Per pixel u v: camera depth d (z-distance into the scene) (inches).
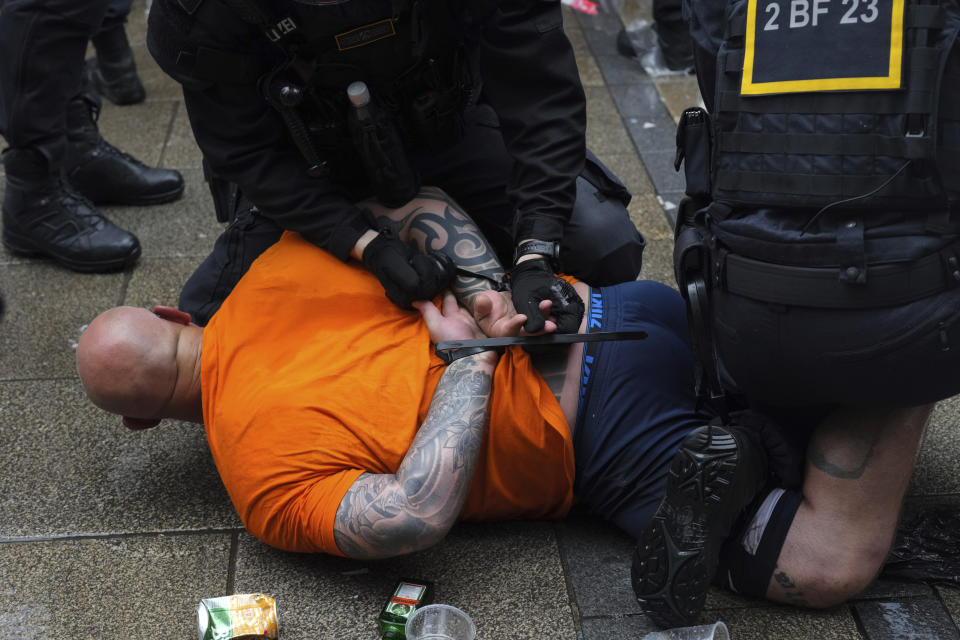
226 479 83.5
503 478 84.8
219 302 104.0
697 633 75.5
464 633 77.3
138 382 86.1
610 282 103.3
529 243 88.5
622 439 85.0
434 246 91.1
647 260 129.3
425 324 86.4
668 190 145.6
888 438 75.4
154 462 99.9
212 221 143.2
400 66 84.4
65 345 117.6
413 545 77.8
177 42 80.0
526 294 84.5
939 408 101.9
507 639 79.2
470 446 78.5
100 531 91.6
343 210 88.6
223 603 78.5
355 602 83.0
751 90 64.5
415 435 81.0
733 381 76.9
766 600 81.4
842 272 64.5
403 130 90.9
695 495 71.1
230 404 82.7
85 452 101.3
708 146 76.7
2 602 84.0
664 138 159.9
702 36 71.4
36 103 123.6
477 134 104.3
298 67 81.0
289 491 80.0
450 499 77.5
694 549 71.8
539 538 89.2
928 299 64.4
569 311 83.8
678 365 87.8
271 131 86.7
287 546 83.6
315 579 85.6
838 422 77.0
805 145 63.1
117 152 146.2
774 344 69.7
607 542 88.5
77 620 82.2
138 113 175.0
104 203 147.6
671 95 173.8
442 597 83.3
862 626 78.7
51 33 120.3
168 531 91.4
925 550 83.7
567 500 87.7
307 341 85.0
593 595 82.8
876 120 60.8
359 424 80.4
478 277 89.3
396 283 85.0
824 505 77.6
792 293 66.7
